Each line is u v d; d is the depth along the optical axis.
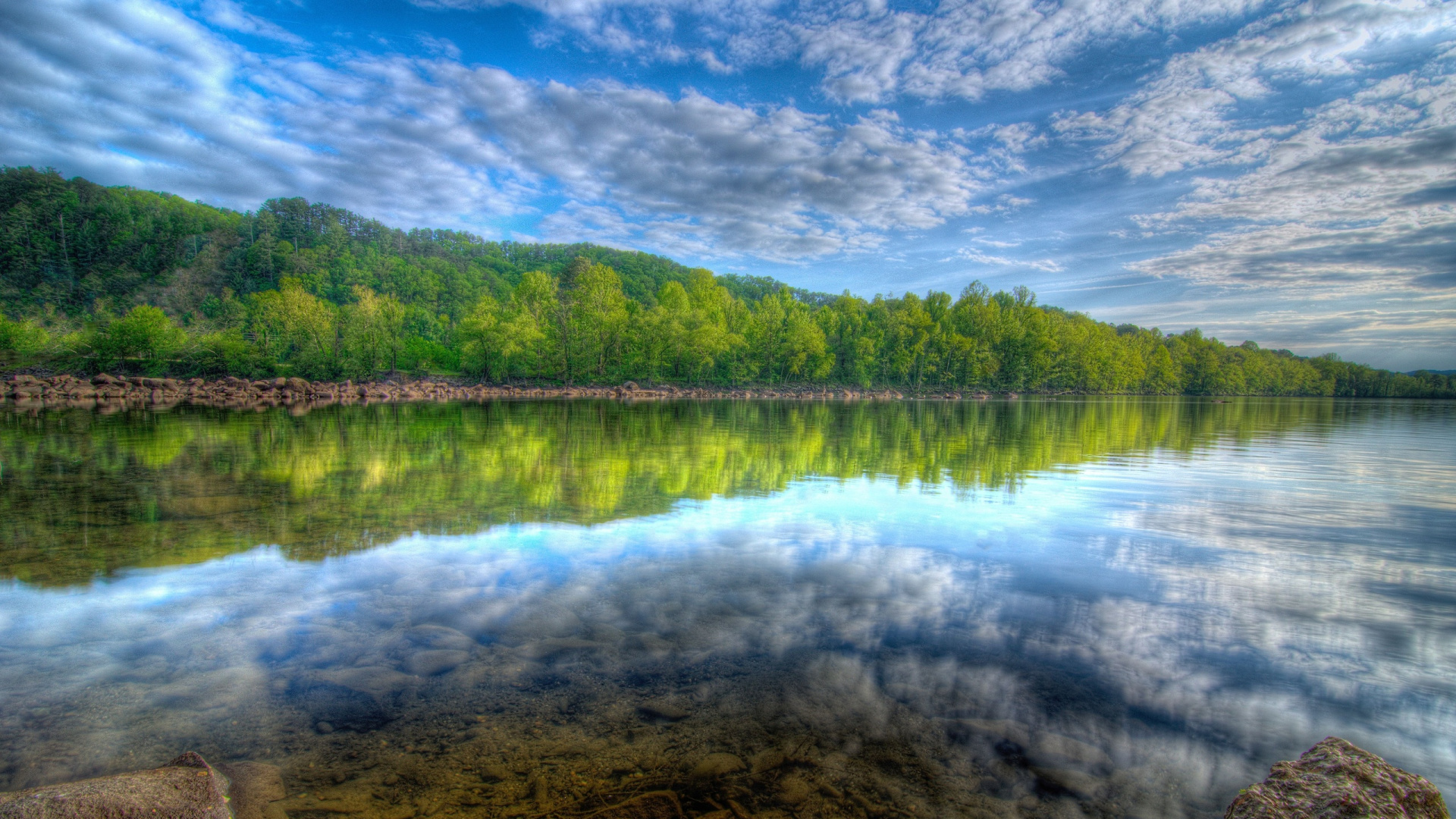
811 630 5.43
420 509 10.21
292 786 3.35
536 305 88.69
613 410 43.59
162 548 7.88
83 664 4.73
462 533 8.68
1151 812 3.18
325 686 4.43
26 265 133.12
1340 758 3.27
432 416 34.97
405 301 145.00
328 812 3.14
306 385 63.56
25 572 6.91
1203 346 137.50
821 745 3.74
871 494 11.96
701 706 4.18
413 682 4.48
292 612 5.78
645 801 3.24
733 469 14.93
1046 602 6.20
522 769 3.52
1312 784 3.07
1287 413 55.25
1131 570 7.32
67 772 3.42
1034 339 104.94
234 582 6.59
